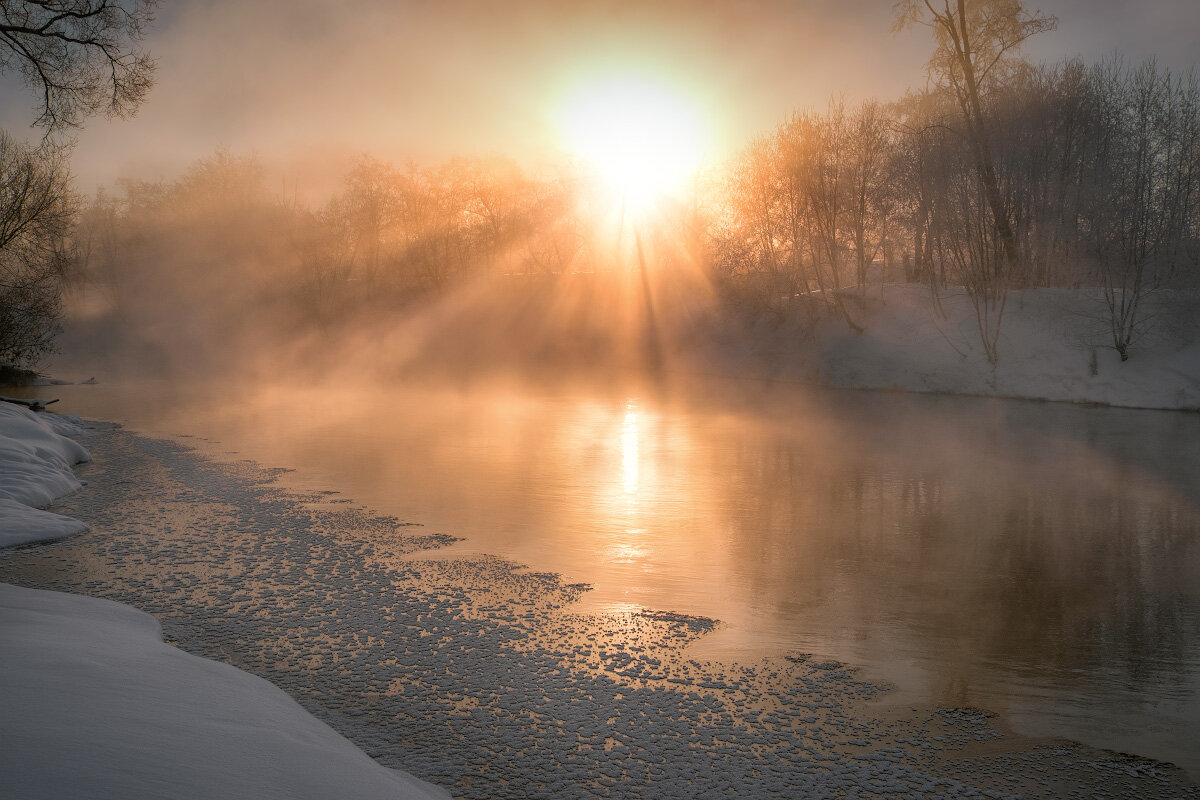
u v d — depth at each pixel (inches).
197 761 136.5
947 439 799.1
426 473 605.0
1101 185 1305.4
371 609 304.7
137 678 177.2
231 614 296.2
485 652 264.2
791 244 1612.9
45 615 236.4
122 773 125.5
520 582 342.3
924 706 230.4
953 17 1365.7
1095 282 1368.1
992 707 230.4
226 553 380.5
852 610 311.9
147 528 427.8
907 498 525.7
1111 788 188.1
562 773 188.7
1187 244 1298.0
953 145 1341.0
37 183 1091.3
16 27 581.3
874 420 957.2
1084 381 1148.5
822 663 260.7
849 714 224.5
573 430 864.3
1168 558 387.5
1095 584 346.6
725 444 764.6
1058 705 232.1
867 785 186.5
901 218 1461.6
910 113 1467.8
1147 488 558.9
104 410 1053.8
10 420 636.1
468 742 203.5
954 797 182.7
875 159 1464.1
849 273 1717.5
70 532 410.3
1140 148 1254.9
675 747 202.7
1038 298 1334.9
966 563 378.0
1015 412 1029.8
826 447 747.4
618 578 350.0
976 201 1316.4
